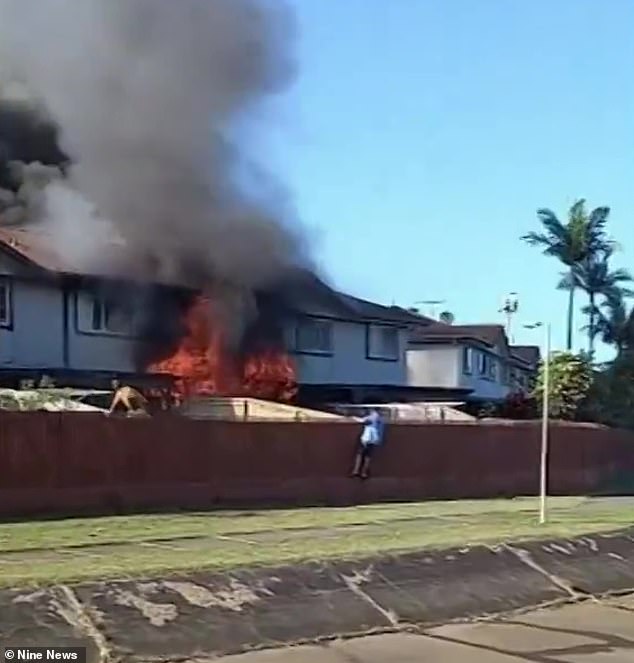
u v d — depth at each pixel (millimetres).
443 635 9617
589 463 32781
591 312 51688
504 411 37000
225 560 11523
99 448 20734
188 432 22125
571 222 52594
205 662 8422
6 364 30047
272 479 23547
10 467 19500
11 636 8227
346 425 25062
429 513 21078
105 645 8383
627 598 11875
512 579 11555
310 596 9906
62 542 15016
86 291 32406
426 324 49438
